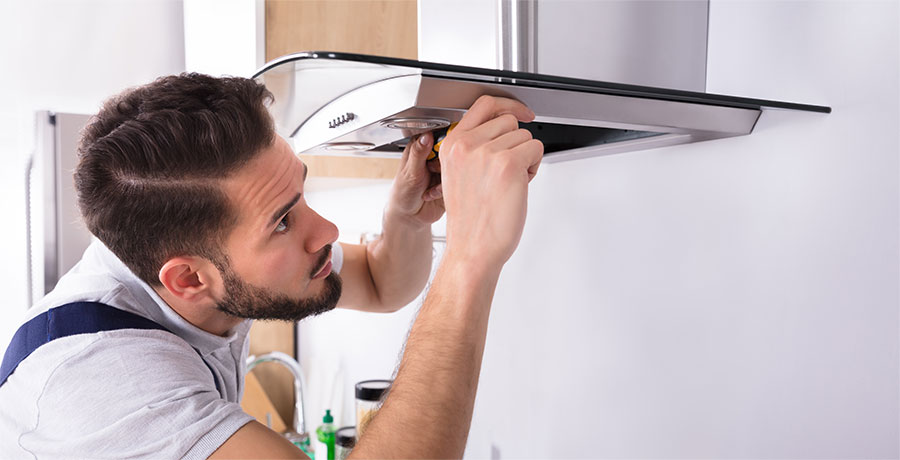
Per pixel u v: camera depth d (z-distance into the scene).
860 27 0.72
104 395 0.70
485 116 0.66
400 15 1.10
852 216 0.73
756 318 0.83
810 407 0.78
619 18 0.77
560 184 1.13
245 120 0.73
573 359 1.11
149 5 2.34
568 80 0.64
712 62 0.89
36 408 0.72
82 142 0.79
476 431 1.36
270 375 2.06
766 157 0.81
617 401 1.03
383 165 1.34
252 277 0.79
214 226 0.75
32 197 1.58
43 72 2.23
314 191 1.99
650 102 0.72
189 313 0.87
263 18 1.35
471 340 0.67
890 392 0.70
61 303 0.81
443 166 0.68
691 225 0.91
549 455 1.17
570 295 1.12
